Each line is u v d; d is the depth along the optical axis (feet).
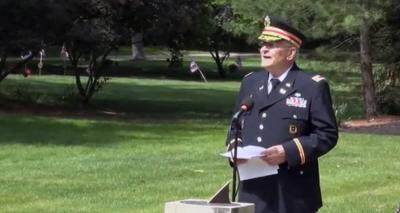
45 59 214.07
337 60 85.20
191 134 66.08
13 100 101.30
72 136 63.00
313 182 18.15
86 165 47.96
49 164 48.34
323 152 17.66
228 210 15.49
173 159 51.01
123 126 70.44
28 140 59.98
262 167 17.71
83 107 101.60
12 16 79.61
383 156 54.03
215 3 132.16
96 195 38.70
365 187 41.81
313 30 75.41
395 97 90.27
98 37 90.63
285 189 17.76
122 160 50.21
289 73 18.26
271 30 18.12
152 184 41.86
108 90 136.26
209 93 142.82
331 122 17.79
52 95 111.45
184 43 106.11
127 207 35.99
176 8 94.94
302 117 17.83
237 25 84.94
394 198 38.52
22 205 36.17
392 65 90.63
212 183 42.11
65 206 36.04
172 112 102.17
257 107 18.22
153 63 224.33
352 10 72.74
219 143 60.18
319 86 17.92
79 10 89.66
